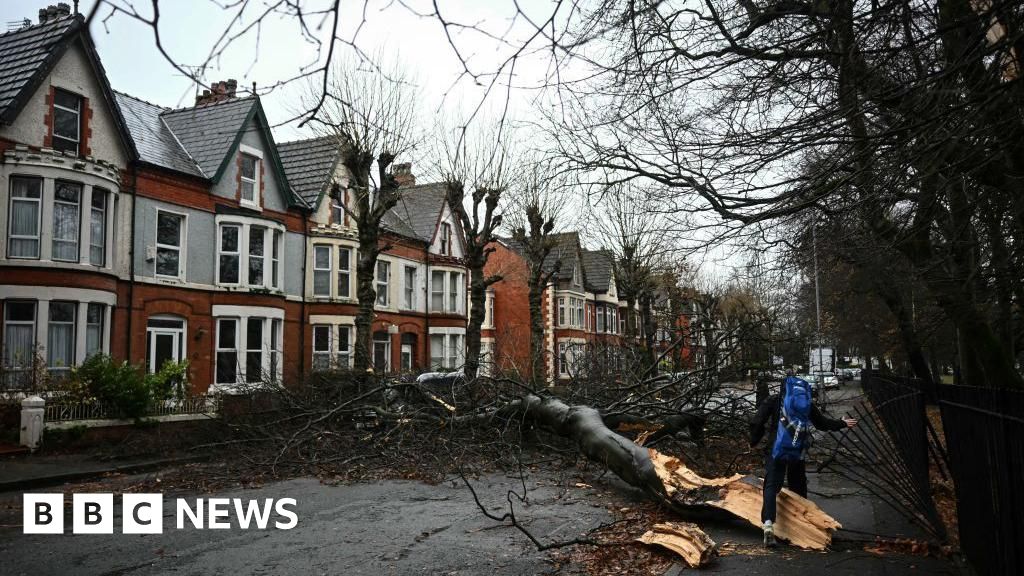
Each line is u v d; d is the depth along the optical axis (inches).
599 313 2068.2
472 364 656.4
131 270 790.5
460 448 506.3
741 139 245.8
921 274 371.6
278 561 269.6
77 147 740.7
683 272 1138.0
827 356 1354.6
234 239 935.0
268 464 500.1
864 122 248.5
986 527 209.5
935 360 1209.4
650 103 254.1
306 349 1071.6
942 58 211.9
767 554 262.2
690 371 579.2
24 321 680.4
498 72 153.6
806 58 227.3
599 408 549.0
